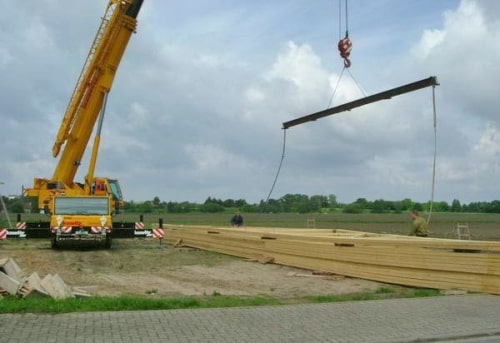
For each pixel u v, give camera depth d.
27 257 19.33
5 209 31.17
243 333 7.57
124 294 11.31
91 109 25.45
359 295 11.24
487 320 8.48
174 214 91.56
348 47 14.82
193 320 8.26
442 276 11.77
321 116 16.62
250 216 84.88
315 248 15.57
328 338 7.39
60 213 22.59
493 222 68.38
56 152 25.48
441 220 75.12
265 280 13.82
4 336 7.20
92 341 7.02
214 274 15.01
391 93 13.88
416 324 8.20
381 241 13.27
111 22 25.25
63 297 9.59
